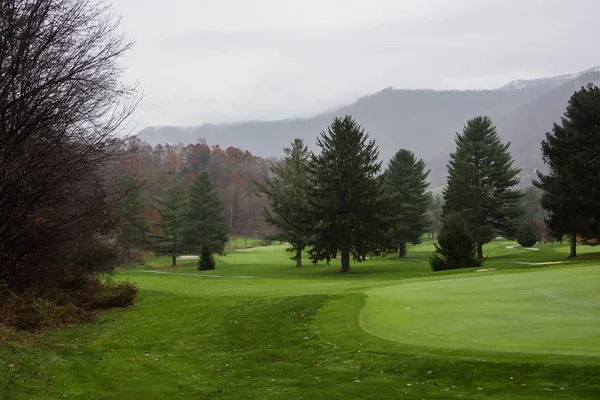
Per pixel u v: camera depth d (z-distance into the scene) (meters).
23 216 17.84
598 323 12.23
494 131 63.34
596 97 45.44
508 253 66.88
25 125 16.66
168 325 18.88
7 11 14.83
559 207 45.47
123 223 65.38
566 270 23.33
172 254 75.75
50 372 11.98
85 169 18.44
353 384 10.24
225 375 11.88
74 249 27.16
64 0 16.39
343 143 47.03
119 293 26.52
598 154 45.25
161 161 134.12
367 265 57.03
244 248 111.12
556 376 9.09
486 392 9.02
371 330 13.84
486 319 13.53
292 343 14.29
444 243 39.81
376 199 47.75
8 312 18.89
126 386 10.99
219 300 24.16
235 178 138.62
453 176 66.56
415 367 10.65
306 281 37.41
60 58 16.64
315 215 47.72
